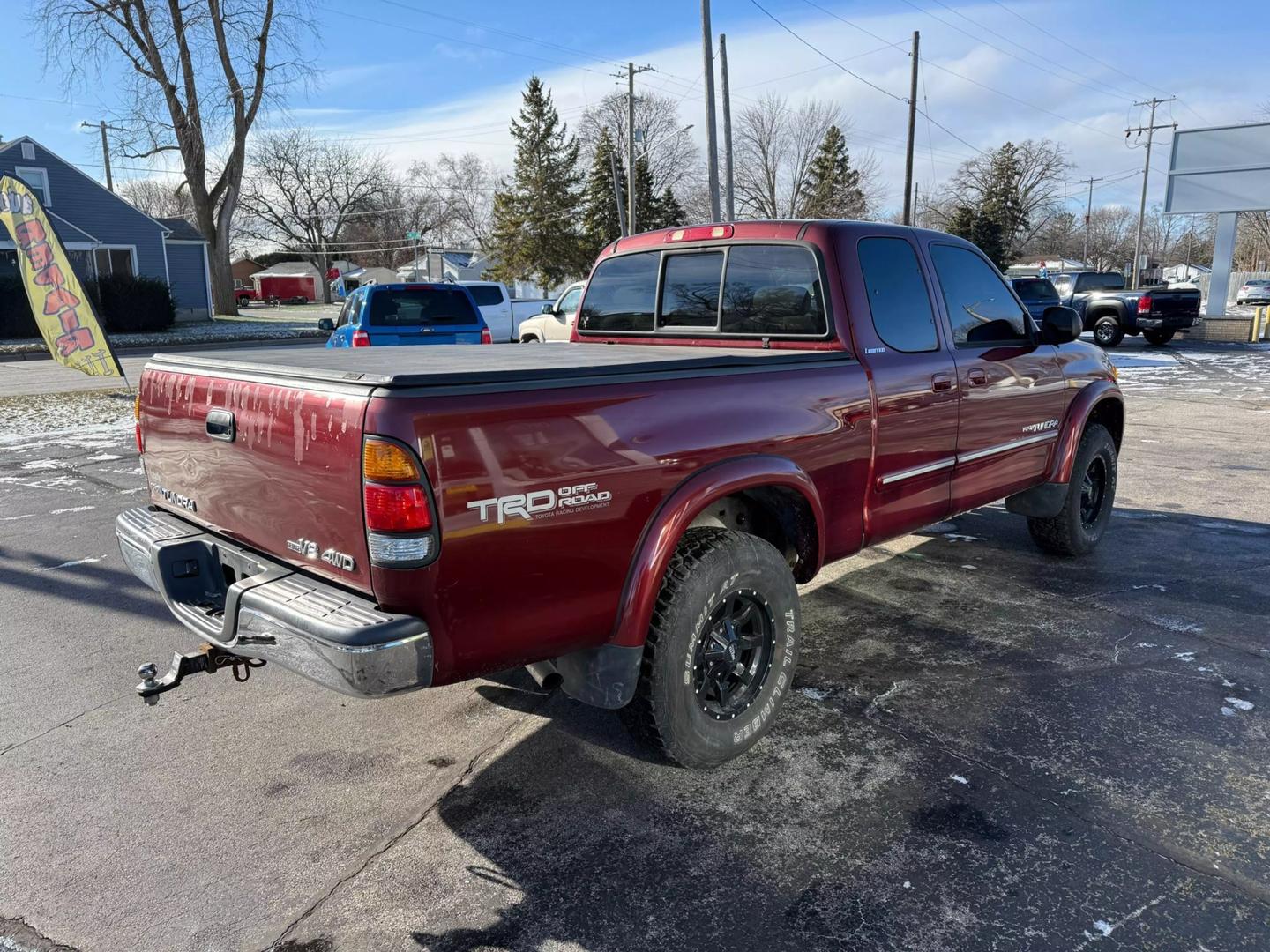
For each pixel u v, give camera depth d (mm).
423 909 2439
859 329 3615
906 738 3326
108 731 3455
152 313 33656
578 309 4832
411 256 92312
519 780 3080
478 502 2326
